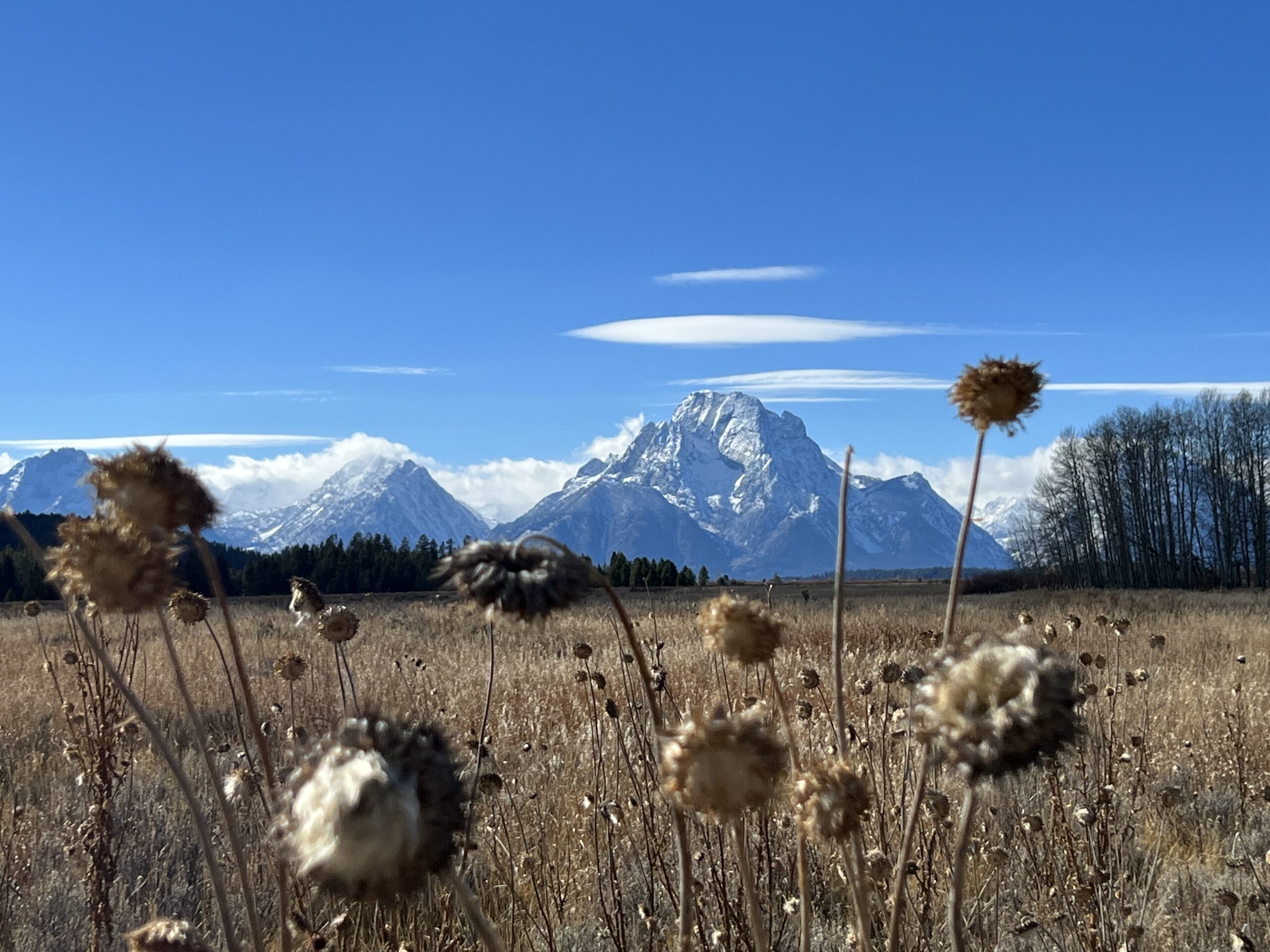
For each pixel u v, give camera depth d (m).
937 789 3.93
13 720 9.35
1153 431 81.75
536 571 1.45
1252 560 81.56
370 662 10.18
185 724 8.09
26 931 4.60
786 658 8.12
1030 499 86.88
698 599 15.77
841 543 1.83
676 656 8.10
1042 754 1.33
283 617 22.38
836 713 1.83
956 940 1.46
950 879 3.94
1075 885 4.03
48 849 5.60
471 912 1.17
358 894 1.10
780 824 4.37
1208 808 6.38
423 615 23.05
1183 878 4.95
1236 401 80.56
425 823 1.14
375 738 1.17
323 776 1.10
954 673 1.42
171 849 5.22
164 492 1.49
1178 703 8.70
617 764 5.14
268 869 4.36
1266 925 4.24
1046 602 30.91
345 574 79.62
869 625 16.44
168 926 1.72
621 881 4.71
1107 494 82.44
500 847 4.81
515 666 11.34
